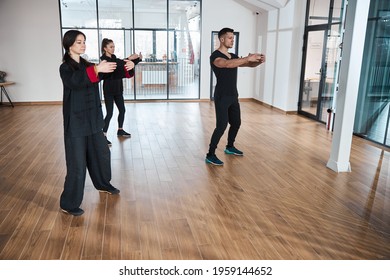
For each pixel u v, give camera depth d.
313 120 7.12
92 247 2.47
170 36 9.30
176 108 8.47
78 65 2.63
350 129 3.96
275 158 4.56
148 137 5.57
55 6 8.45
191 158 4.51
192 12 9.20
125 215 2.95
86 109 2.75
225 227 2.77
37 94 8.81
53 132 5.85
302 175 3.95
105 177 3.26
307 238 2.63
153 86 9.61
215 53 3.98
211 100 9.84
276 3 7.68
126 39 9.13
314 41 7.11
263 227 2.78
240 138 5.59
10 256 2.35
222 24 9.35
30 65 8.62
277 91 8.21
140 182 3.68
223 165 4.25
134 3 8.94
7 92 8.65
